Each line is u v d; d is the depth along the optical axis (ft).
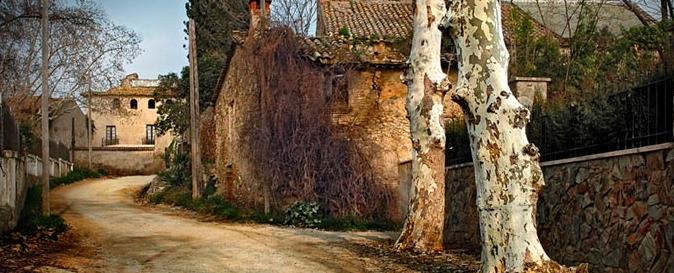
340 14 91.97
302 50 66.49
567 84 53.62
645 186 24.41
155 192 104.58
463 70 25.22
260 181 67.15
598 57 61.67
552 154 33.01
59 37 101.30
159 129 138.41
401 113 67.21
